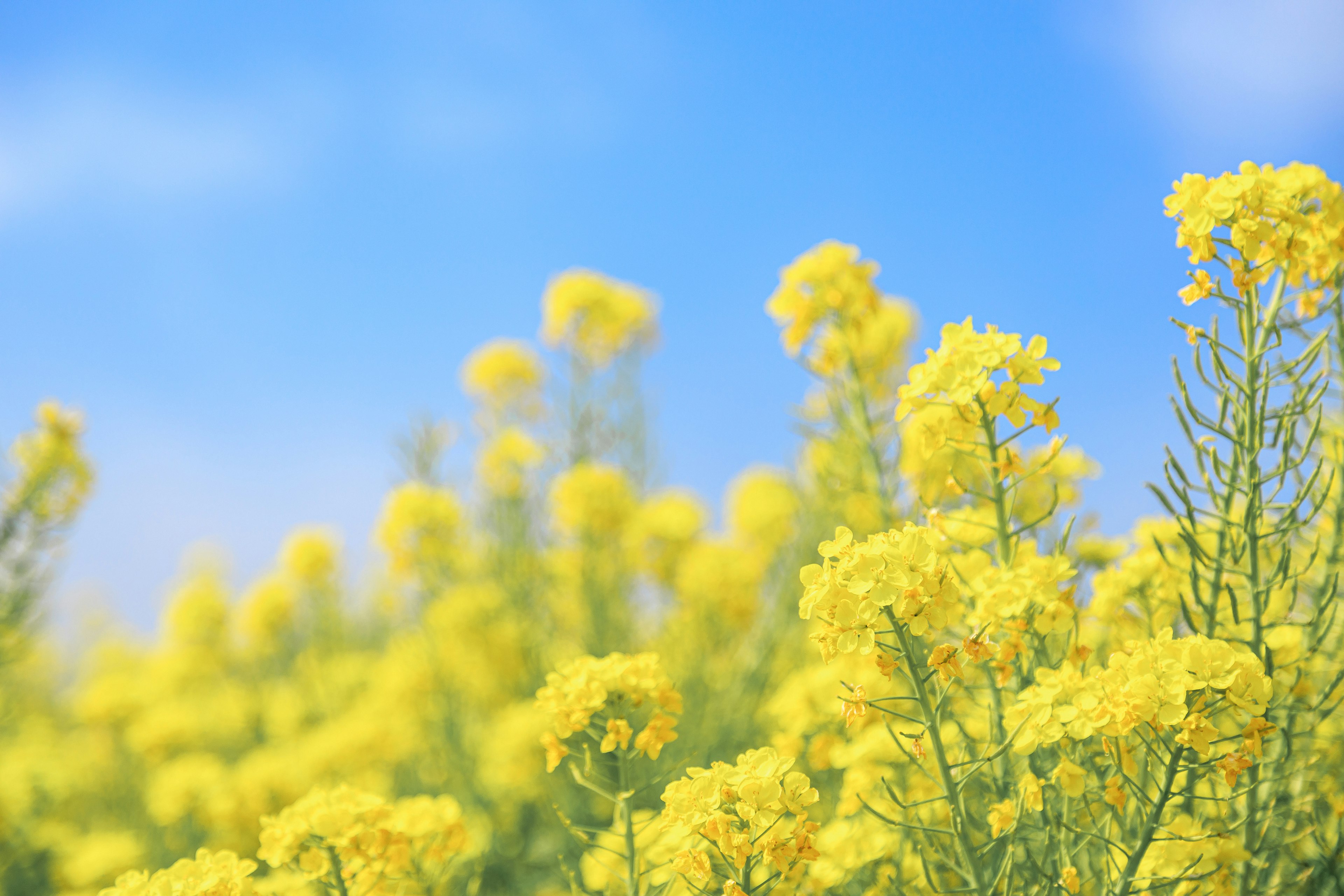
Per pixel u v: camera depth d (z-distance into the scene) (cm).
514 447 211
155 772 229
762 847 91
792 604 170
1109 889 92
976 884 92
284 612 276
